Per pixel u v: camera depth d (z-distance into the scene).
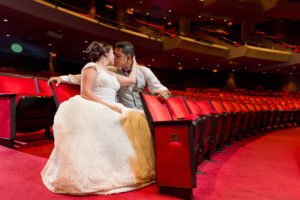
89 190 1.37
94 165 1.45
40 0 8.66
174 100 2.58
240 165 2.32
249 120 4.40
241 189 1.63
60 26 9.37
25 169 1.67
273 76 18.56
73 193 1.34
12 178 1.49
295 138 4.36
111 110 1.70
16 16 8.27
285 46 15.09
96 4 14.93
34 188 1.38
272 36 16.70
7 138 2.23
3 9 7.67
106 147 1.54
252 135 4.77
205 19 16.42
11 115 2.21
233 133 3.58
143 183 1.62
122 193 1.45
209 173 2.02
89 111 1.59
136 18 15.90
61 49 13.09
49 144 2.54
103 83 1.81
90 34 10.41
